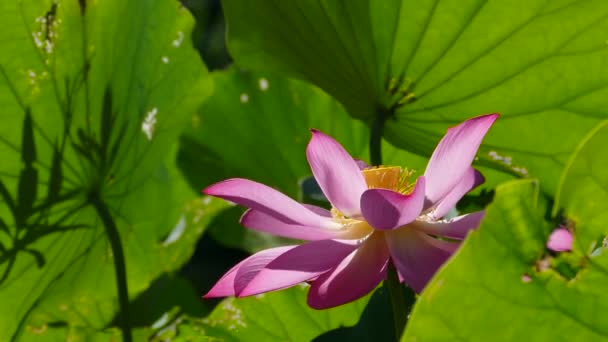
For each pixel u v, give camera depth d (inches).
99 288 67.2
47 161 60.9
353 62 60.4
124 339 60.7
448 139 49.6
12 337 63.7
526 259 44.9
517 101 59.6
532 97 59.3
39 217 61.6
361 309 58.1
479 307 44.5
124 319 61.1
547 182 61.6
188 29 63.8
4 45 58.6
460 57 59.1
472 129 49.2
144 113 64.0
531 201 45.1
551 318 44.8
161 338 60.6
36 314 64.3
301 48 61.2
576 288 44.9
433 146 62.7
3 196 60.4
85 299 65.4
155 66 63.6
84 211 63.2
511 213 45.1
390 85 60.6
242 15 61.3
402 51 59.6
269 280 49.5
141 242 67.9
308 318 58.1
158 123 64.9
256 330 58.1
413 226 50.6
